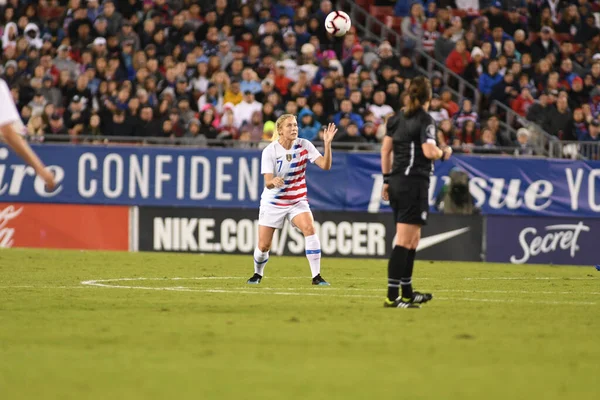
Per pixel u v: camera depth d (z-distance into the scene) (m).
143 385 22.31
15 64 87.69
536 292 47.38
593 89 90.06
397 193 36.72
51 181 24.44
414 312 36.38
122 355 26.31
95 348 27.45
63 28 92.06
